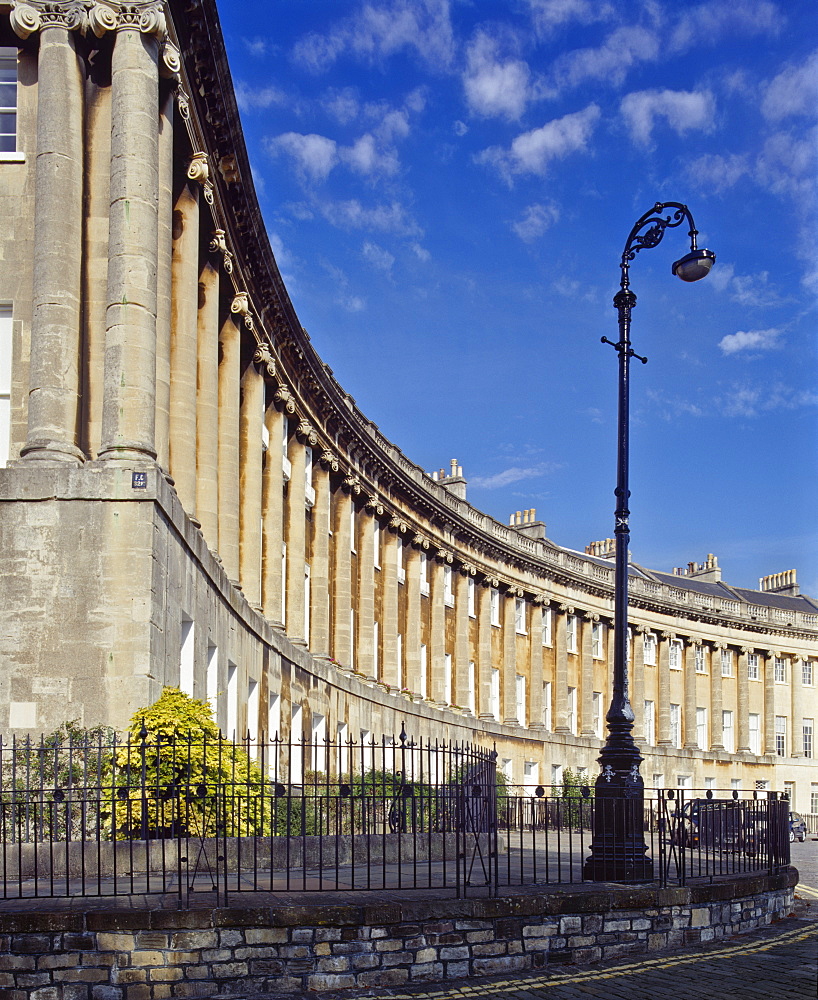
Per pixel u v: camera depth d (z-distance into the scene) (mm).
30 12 19547
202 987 11156
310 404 36281
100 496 17719
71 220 19156
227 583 23844
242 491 29609
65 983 10812
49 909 11102
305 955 11641
